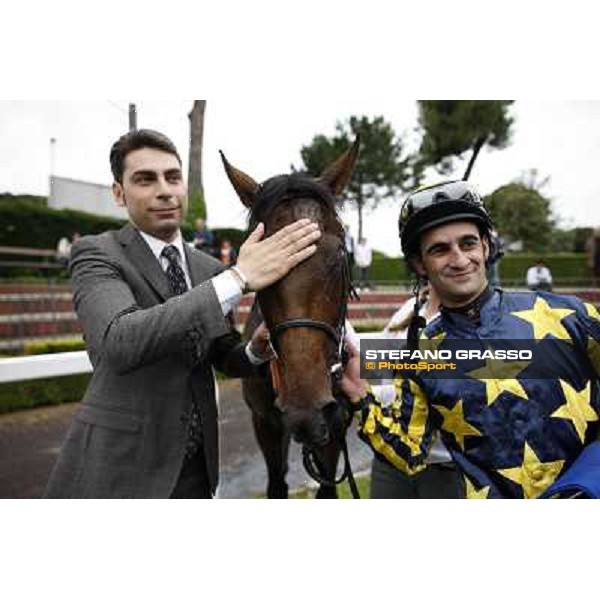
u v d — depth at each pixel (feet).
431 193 5.27
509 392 5.03
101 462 5.43
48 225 28.09
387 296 28.30
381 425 5.57
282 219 5.39
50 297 24.41
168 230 5.94
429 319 6.73
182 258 6.28
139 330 4.83
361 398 5.74
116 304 5.18
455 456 5.28
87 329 5.22
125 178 5.83
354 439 14.94
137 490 5.46
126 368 4.98
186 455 5.88
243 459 13.57
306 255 4.98
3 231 27.35
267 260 4.94
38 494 10.50
